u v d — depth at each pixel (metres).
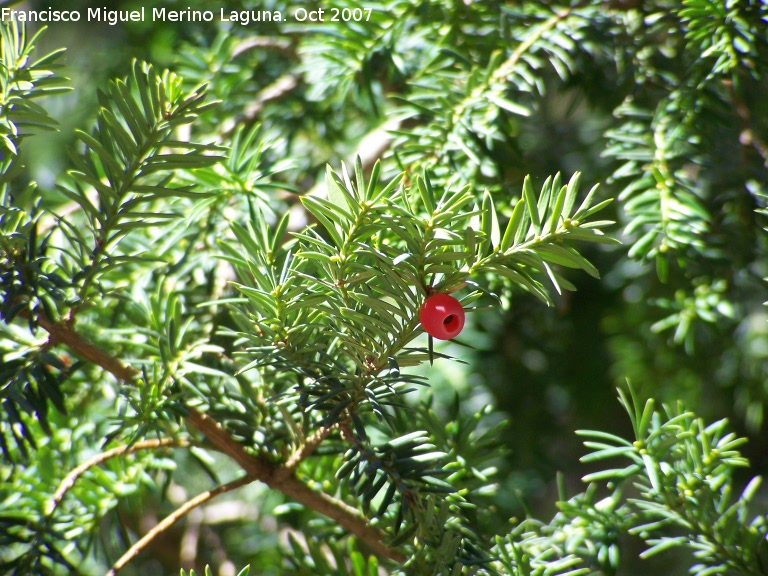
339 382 0.88
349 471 0.89
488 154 0.97
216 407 0.92
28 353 0.90
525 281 0.85
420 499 0.89
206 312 0.97
